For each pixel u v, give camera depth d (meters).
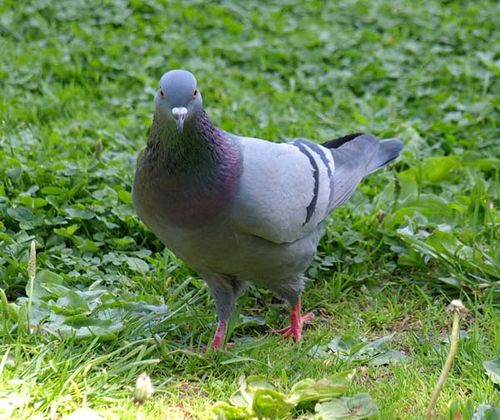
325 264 7.67
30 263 6.25
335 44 12.26
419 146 9.74
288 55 11.92
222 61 11.75
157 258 7.63
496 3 13.78
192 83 5.84
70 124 9.80
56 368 5.81
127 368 5.89
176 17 12.76
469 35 12.62
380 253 7.96
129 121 9.95
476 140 9.82
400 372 6.05
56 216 7.85
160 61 11.52
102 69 11.27
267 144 6.37
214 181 5.88
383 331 6.93
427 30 12.76
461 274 7.43
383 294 7.45
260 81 11.24
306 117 10.48
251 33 12.49
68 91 10.45
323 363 6.27
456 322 5.09
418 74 11.53
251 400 5.54
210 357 6.32
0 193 7.95
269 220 6.05
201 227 5.98
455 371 6.23
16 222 7.78
